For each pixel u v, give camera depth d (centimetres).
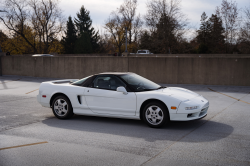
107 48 7256
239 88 1355
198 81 1530
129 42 6306
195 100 561
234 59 1450
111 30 6284
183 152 402
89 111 629
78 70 1866
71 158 381
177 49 4119
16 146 440
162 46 4078
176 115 532
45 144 451
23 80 1805
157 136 496
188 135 501
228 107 820
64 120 651
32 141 469
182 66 1554
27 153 405
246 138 478
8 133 525
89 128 567
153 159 374
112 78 618
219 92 1208
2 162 368
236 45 4644
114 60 1730
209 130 539
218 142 453
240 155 387
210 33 6606
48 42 5200
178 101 532
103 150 417
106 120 649
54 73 1967
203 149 416
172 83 1580
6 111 764
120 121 636
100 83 625
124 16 6109
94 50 6962
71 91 643
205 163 356
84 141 468
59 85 673
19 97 1056
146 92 569
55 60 1953
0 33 5153
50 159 378
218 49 5681
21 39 5294
